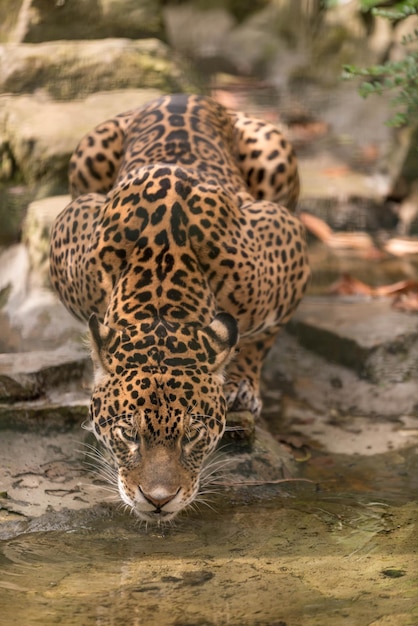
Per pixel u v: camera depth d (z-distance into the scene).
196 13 24.30
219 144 11.00
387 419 10.81
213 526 8.27
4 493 8.56
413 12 11.90
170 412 7.62
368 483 9.32
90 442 9.38
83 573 7.37
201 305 8.64
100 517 8.34
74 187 11.68
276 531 8.20
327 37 21.03
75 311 10.09
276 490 9.04
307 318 12.24
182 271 8.76
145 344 7.97
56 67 15.84
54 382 9.98
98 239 9.22
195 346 8.05
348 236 15.33
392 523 8.38
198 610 6.80
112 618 6.67
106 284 9.11
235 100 20.69
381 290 13.24
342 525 8.32
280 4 23.22
